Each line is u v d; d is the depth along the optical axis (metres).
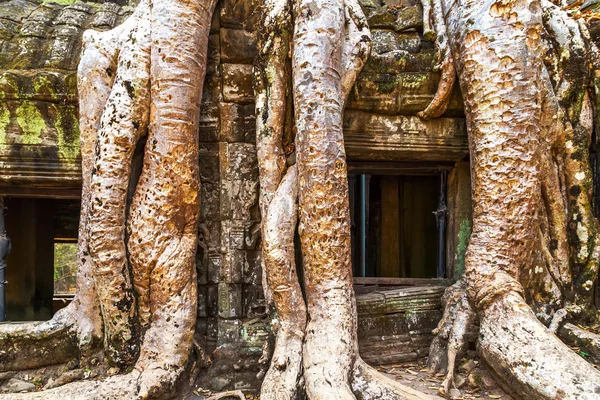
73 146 3.13
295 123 2.85
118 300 2.71
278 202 2.86
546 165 3.11
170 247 2.78
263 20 2.98
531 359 2.44
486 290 2.77
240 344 3.09
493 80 2.83
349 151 3.42
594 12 3.71
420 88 3.28
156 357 2.72
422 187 5.64
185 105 2.79
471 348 3.05
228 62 3.20
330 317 2.71
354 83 3.14
